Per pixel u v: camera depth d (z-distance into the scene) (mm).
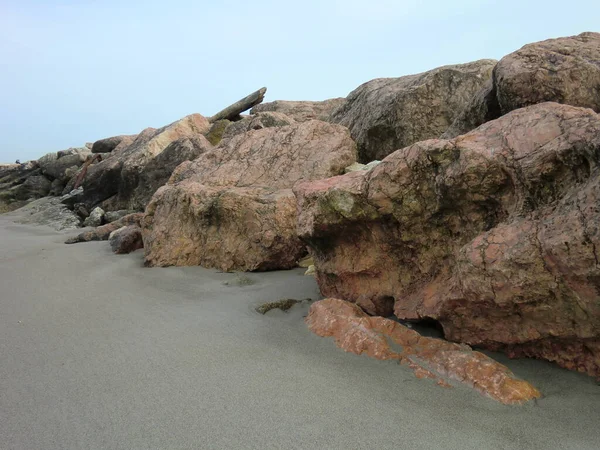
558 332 2689
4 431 2395
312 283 5148
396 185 3502
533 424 2355
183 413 2527
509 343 2949
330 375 2938
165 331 3764
